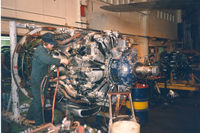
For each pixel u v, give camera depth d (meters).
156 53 5.24
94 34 2.59
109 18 4.29
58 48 2.83
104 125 2.83
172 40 4.96
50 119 2.89
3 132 2.48
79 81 2.53
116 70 2.38
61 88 2.79
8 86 3.15
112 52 2.37
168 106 4.04
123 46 2.36
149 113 3.70
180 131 2.43
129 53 2.51
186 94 5.11
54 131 1.99
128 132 2.12
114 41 2.56
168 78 4.88
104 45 2.47
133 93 3.11
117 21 4.43
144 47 4.74
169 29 4.94
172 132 2.55
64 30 3.22
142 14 4.71
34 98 2.55
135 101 3.10
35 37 3.08
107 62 2.41
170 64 4.57
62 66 2.77
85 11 4.41
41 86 2.45
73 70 2.55
